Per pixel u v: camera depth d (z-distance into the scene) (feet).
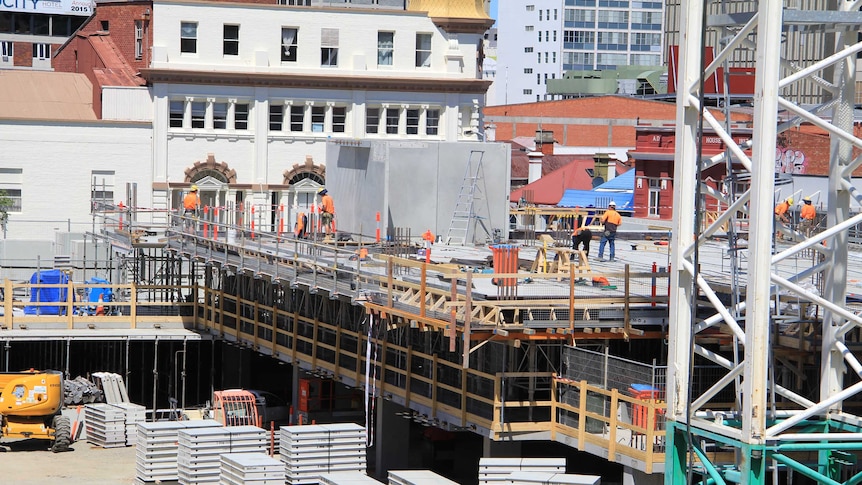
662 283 150.51
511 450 141.69
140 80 293.43
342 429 155.22
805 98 450.30
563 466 132.26
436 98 304.50
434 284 136.98
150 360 220.84
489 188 193.77
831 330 111.04
